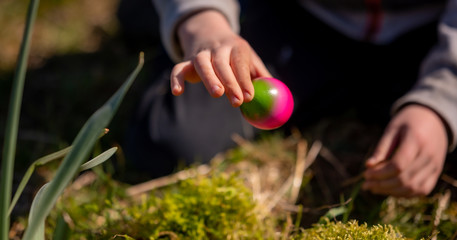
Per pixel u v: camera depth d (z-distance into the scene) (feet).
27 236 1.59
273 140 2.91
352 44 2.98
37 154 2.89
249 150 2.85
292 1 3.10
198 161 2.75
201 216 2.14
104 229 2.17
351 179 2.55
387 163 2.24
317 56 3.00
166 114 2.79
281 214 2.44
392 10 2.76
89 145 1.58
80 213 2.30
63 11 4.42
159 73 3.00
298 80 2.96
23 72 1.61
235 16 2.60
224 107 2.84
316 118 3.04
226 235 2.11
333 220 2.19
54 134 3.05
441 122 2.30
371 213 2.31
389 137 2.29
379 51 2.93
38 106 3.31
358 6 2.82
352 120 3.08
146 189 2.62
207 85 1.88
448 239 2.17
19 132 3.07
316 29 3.03
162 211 2.17
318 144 2.87
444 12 2.72
